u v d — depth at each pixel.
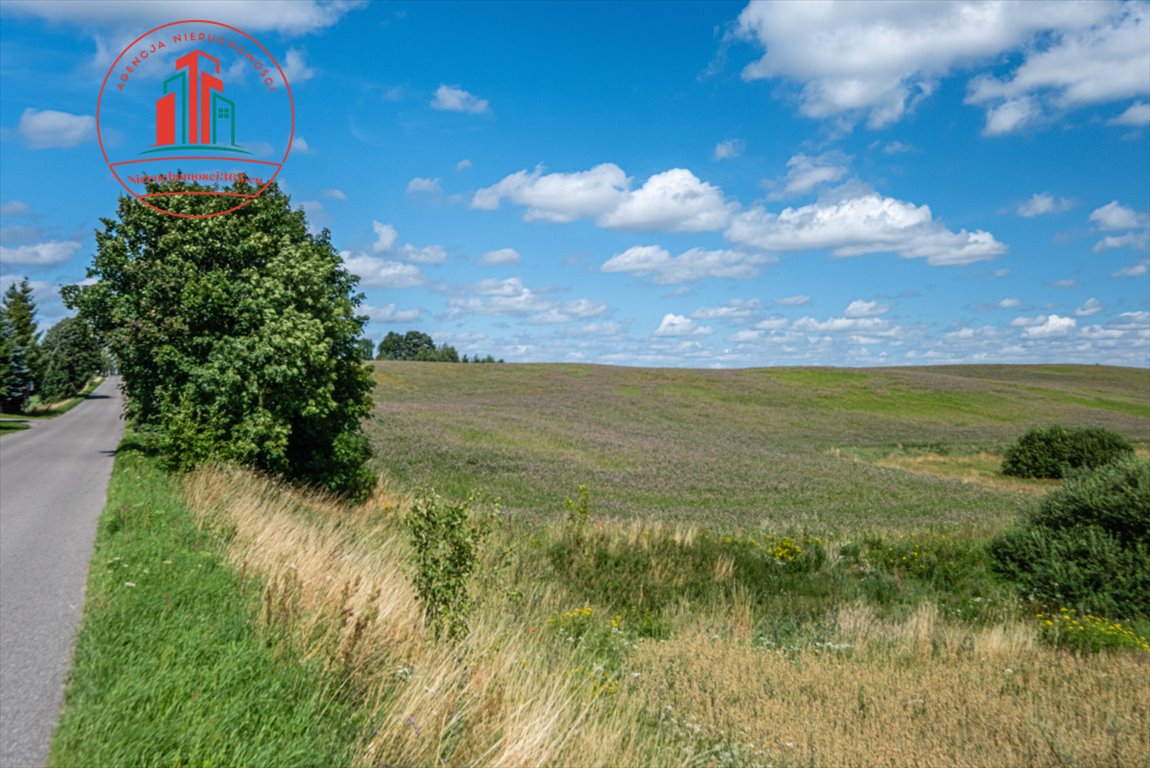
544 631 10.81
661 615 14.50
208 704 4.70
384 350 189.75
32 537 10.97
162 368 22.83
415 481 30.52
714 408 80.31
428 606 7.88
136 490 15.00
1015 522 21.45
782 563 18.48
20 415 66.12
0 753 4.33
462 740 4.95
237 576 7.74
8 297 83.50
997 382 113.19
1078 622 14.69
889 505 31.08
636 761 5.94
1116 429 80.06
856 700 9.16
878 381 103.19
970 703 9.19
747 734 7.84
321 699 5.17
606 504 28.09
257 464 21.55
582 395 84.12
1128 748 7.92
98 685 5.08
